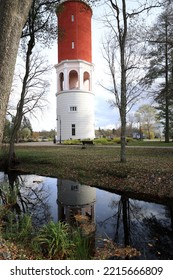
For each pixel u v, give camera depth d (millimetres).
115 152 18438
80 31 40688
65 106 41750
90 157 15141
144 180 8695
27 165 14938
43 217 6777
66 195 9023
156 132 67188
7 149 19000
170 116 33031
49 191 9781
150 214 6809
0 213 6234
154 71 16844
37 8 13477
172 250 4672
